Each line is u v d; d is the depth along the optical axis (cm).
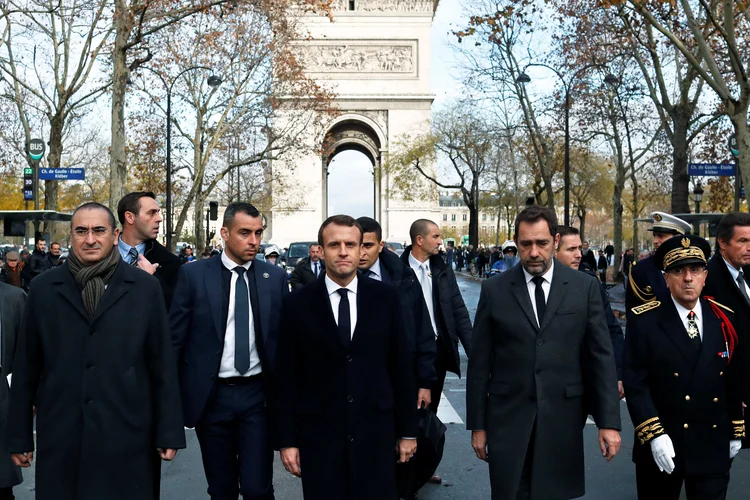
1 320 636
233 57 3681
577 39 3150
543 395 551
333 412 536
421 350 718
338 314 548
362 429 536
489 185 7375
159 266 772
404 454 552
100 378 526
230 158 5209
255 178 6312
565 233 798
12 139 4222
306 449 540
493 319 573
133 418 533
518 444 549
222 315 623
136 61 2264
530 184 6269
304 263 1055
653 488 595
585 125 4016
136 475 533
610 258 5897
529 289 573
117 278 543
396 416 555
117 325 535
